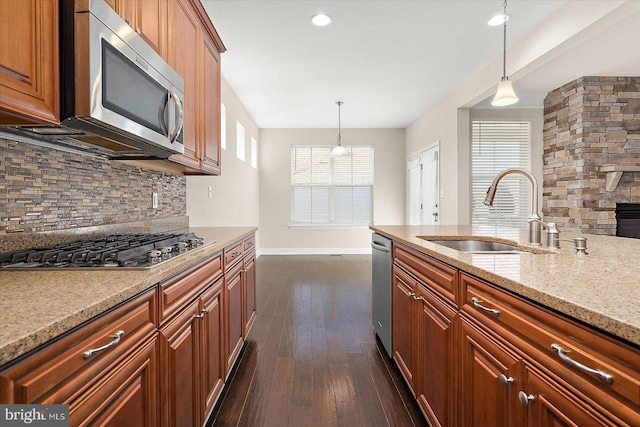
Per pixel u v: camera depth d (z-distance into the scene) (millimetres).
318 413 1763
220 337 1809
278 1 2533
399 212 6867
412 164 6410
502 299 994
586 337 682
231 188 4422
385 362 2318
